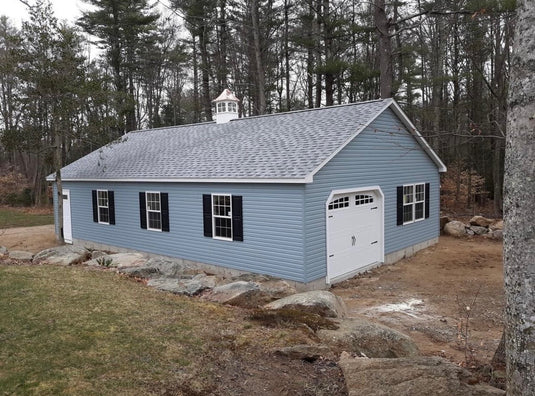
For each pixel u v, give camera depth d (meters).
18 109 18.36
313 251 11.15
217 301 8.01
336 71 23.45
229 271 12.77
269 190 11.51
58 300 7.25
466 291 11.18
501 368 5.16
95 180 17.08
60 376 4.78
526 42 3.23
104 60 36.97
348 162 12.43
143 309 7.02
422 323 8.78
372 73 23.72
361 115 13.47
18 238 20.67
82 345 5.54
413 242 16.05
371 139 13.47
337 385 4.90
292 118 15.59
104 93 17.58
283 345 5.82
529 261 3.21
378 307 9.96
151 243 15.32
